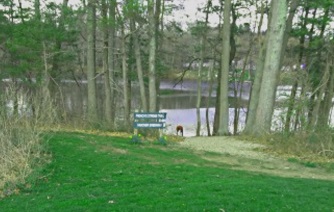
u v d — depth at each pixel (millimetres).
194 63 29609
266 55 16312
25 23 18422
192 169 9695
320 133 13008
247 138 16266
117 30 17828
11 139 9273
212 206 6508
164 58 25422
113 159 10109
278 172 10320
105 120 18062
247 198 6961
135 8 15094
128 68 22875
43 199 7059
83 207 6496
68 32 18516
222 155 12477
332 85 20219
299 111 14844
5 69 18547
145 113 13375
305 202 7012
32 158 9086
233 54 25969
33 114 11836
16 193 7527
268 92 16188
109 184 7984
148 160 10461
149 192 7277
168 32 24219
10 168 8391
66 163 9469
